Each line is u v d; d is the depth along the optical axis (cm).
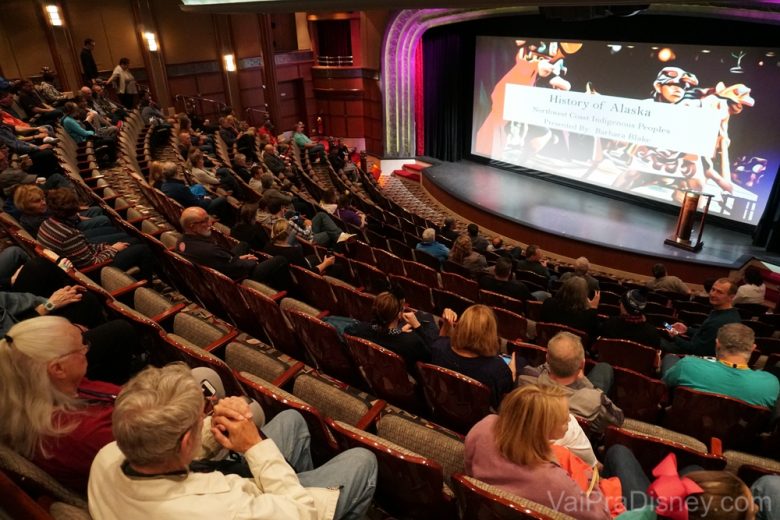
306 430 211
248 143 1189
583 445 214
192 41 1642
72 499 153
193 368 254
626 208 1255
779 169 988
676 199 1184
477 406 259
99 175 716
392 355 273
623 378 318
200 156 823
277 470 150
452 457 231
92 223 484
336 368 327
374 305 293
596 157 1313
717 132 1085
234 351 307
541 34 1341
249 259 455
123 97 1220
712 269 955
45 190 538
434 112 1670
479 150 1630
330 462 194
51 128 836
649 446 226
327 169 1448
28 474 146
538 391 179
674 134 1152
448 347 280
